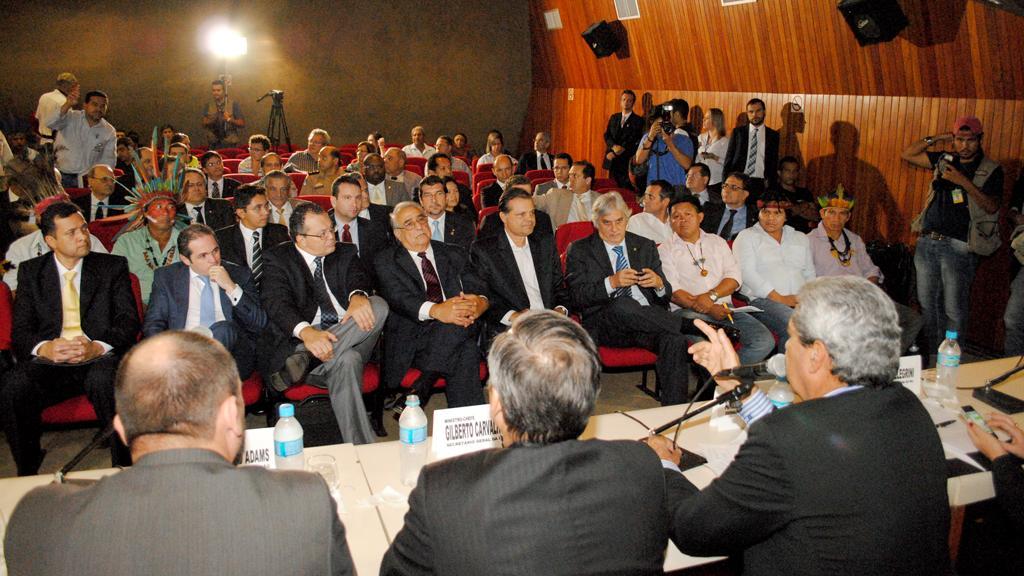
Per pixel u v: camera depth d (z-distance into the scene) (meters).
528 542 1.13
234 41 11.04
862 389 1.48
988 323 5.04
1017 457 1.83
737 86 7.19
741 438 2.19
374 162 6.01
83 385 3.15
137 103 11.05
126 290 3.29
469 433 2.07
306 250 3.42
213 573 1.05
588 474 1.19
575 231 4.61
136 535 1.04
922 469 1.41
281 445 1.88
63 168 7.39
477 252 3.71
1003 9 4.24
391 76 11.93
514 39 12.09
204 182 4.81
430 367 3.40
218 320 3.34
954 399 2.42
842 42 5.76
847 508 1.36
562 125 10.98
